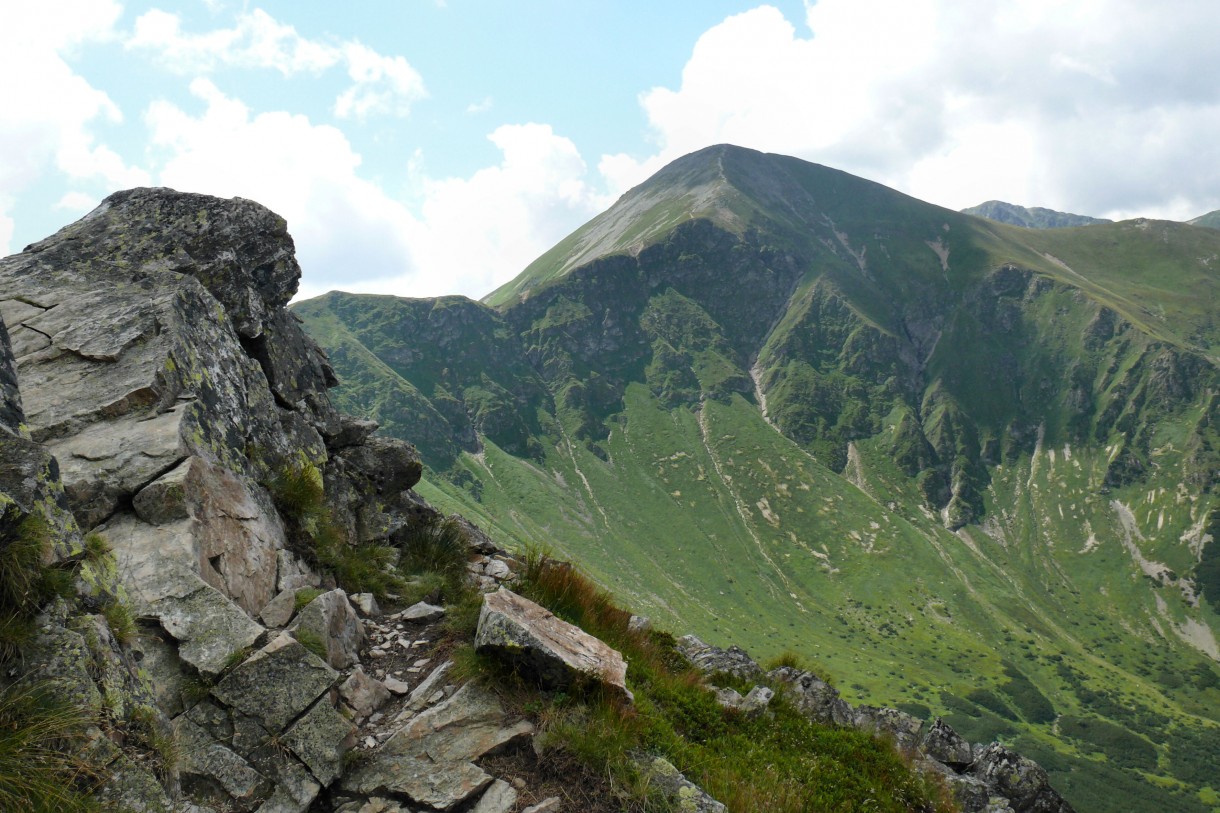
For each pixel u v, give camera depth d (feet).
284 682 26.61
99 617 23.47
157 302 40.37
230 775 24.14
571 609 42.78
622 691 31.45
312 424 51.47
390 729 28.30
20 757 19.01
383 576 41.73
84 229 50.19
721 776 31.58
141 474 30.63
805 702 49.37
